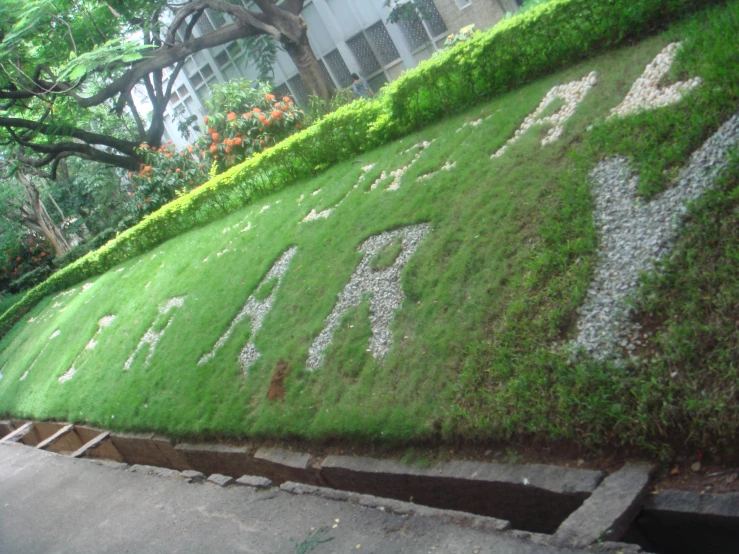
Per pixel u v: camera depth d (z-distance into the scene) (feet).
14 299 86.48
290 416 18.42
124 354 31.53
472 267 17.28
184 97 79.41
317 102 51.13
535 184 18.07
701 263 12.50
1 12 43.91
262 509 15.15
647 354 12.00
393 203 23.56
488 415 13.52
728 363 10.78
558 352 13.41
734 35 16.71
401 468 14.62
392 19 50.55
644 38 21.76
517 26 24.89
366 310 19.54
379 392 16.47
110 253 52.80
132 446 25.52
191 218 44.86
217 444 21.02
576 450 12.12
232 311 26.35
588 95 20.22
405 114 29.89
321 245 25.16
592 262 14.55
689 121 15.43
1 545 19.45
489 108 25.18
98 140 65.21
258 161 37.78
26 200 88.12
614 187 15.83
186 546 14.80
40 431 33.99
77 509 19.95
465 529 11.46
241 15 52.85
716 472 10.37
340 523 13.23
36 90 52.60
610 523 10.11
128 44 42.96
